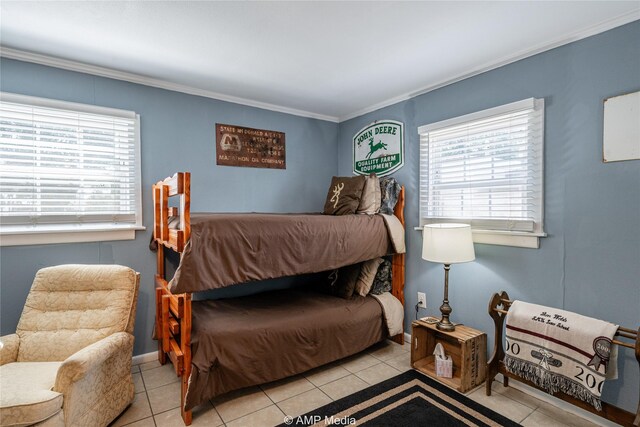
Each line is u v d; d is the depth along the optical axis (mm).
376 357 2686
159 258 2562
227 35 1945
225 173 2980
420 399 2090
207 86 2762
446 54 2211
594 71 1872
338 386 2244
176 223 1960
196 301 2656
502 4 1653
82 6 1640
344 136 3691
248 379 2016
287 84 2734
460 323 2559
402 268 2963
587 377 1678
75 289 2035
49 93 2230
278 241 2066
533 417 1907
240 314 2291
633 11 1705
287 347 2168
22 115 2154
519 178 2227
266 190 3240
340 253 2395
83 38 1965
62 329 1938
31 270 2191
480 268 2434
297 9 1688
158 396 2119
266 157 3232
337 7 1673
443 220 2711
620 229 1791
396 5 1657
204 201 2877
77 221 2354
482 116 2369
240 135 3068
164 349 2354
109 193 2449
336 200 2947
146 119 2586
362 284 2818
